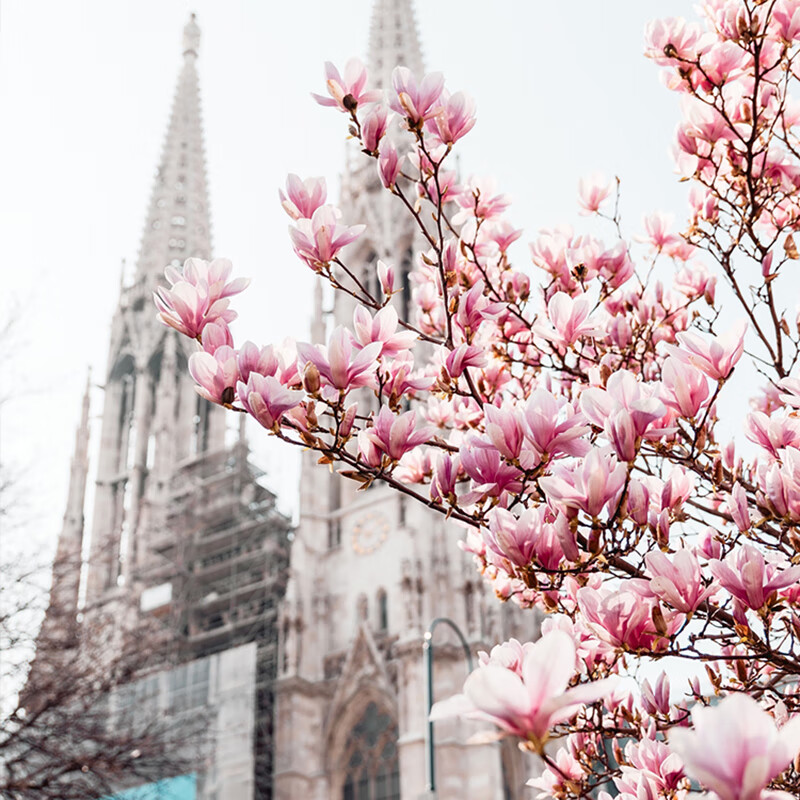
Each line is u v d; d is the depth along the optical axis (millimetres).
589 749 5328
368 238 69125
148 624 40750
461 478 4328
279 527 69000
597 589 4305
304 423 4043
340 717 55531
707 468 4992
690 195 6371
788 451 4098
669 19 5738
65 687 21141
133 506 74875
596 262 6555
